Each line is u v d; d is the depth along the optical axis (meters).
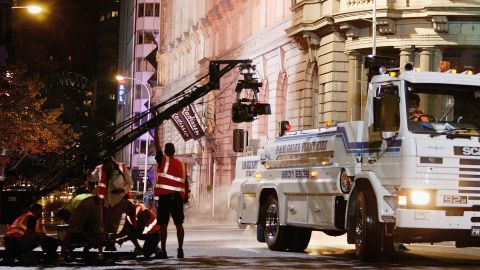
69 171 16.58
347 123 15.41
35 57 62.25
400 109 13.95
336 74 40.47
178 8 85.94
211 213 53.28
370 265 13.83
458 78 14.23
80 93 89.69
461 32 37.59
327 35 41.25
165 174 15.19
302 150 17.05
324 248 19.31
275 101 49.22
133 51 110.56
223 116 60.88
